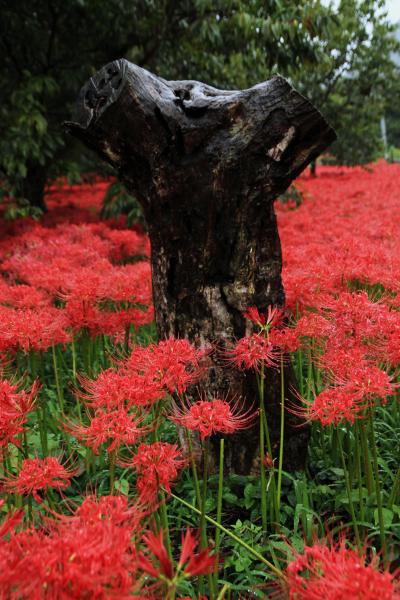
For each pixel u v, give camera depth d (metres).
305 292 3.47
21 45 10.20
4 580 1.19
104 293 3.63
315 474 3.03
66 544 1.25
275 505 2.54
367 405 2.20
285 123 2.62
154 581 1.70
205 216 2.71
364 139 25.42
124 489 2.67
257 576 2.29
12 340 2.83
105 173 13.47
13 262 5.59
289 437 2.89
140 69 2.71
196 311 2.81
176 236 2.79
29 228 8.27
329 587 1.29
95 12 9.55
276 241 2.87
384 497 2.67
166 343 2.17
